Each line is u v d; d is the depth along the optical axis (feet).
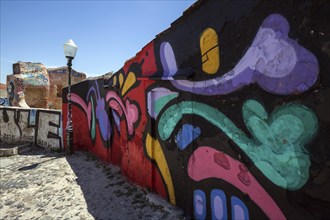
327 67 5.25
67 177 19.13
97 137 24.79
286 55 6.10
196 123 9.84
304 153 5.82
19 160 26.32
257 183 7.13
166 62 11.89
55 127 30.42
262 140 6.91
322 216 5.49
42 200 15.15
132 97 15.92
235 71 7.73
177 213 10.84
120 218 11.76
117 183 16.66
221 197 8.63
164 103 12.25
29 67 49.19
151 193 13.50
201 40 9.27
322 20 5.30
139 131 15.05
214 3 8.52
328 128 5.31
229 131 8.13
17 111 35.14
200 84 9.46
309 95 5.64
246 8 7.21
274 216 6.64
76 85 29.30
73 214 12.80
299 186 5.96
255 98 7.07
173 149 11.65
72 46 26.73
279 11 6.21
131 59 15.62
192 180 10.21
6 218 13.03
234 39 7.72
